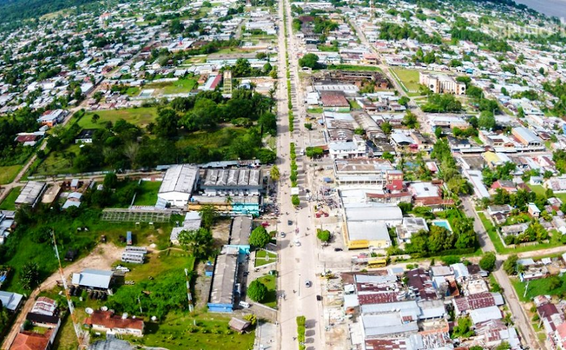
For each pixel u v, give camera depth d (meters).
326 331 159.00
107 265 189.62
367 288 169.00
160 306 166.12
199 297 172.38
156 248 199.00
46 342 151.75
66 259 192.38
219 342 154.50
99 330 159.38
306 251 197.00
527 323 161.62
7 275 184.50
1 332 159.62
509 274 182.62
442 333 151.62
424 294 166.62
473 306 163.62
